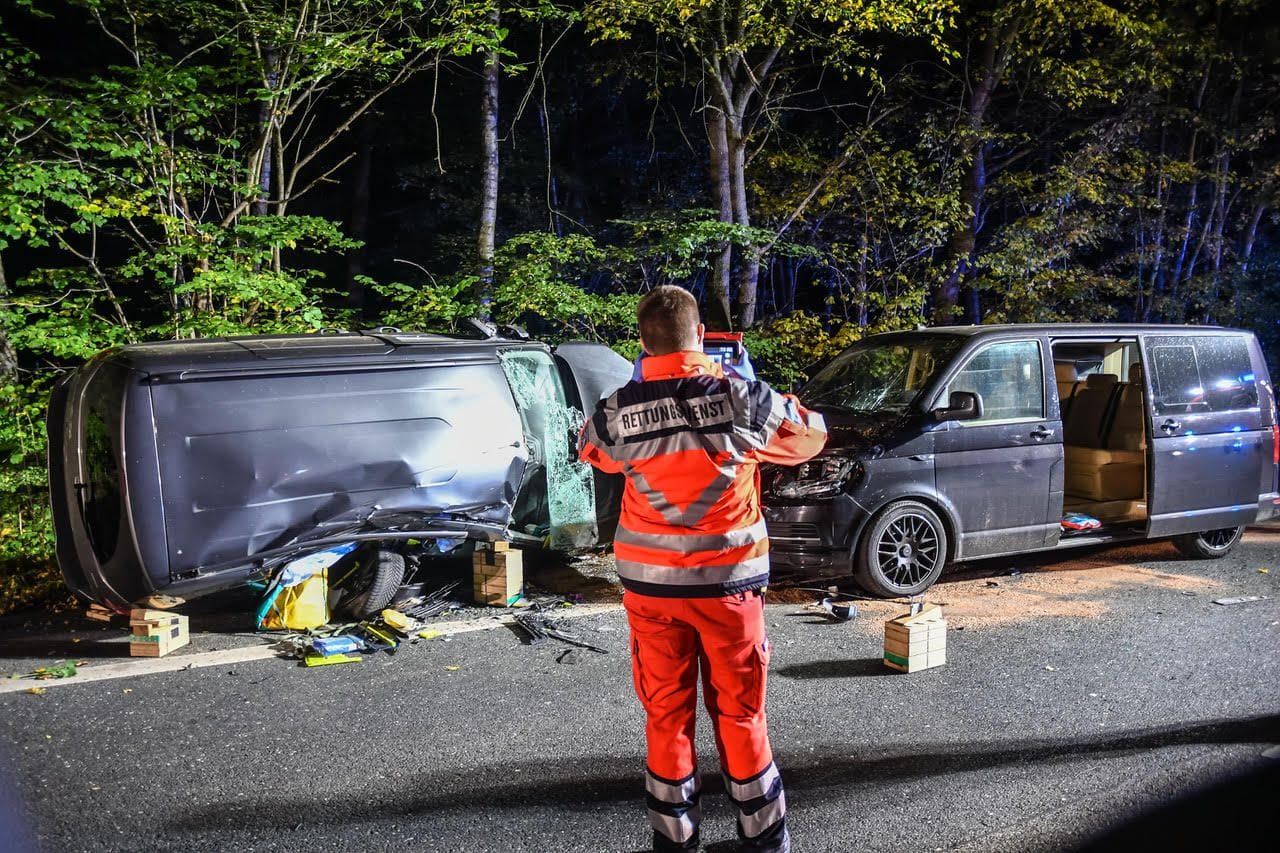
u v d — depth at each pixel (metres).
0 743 3.86
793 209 12.94
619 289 12.01
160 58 8.59
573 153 17.39
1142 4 13.85
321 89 10.24
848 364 6.79
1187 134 15.99
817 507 5.63
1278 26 15.01
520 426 5.66
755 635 2.77
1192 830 3.12
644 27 13.52
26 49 7.81
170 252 8.02
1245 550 7.30
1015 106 15.14
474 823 3.22
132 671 4.67
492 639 5.17
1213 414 6.67
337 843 3.09
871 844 3.06
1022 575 6.49
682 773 2.83
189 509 4.63
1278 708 4.17
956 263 12.83
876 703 4.27
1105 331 6.47
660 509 2.74
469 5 9.78
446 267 16.64
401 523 5.29
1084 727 3.98
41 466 7.20
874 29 11.73
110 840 3.11
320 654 4.87
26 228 7.48
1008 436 6.04
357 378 5.14
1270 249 16.58
